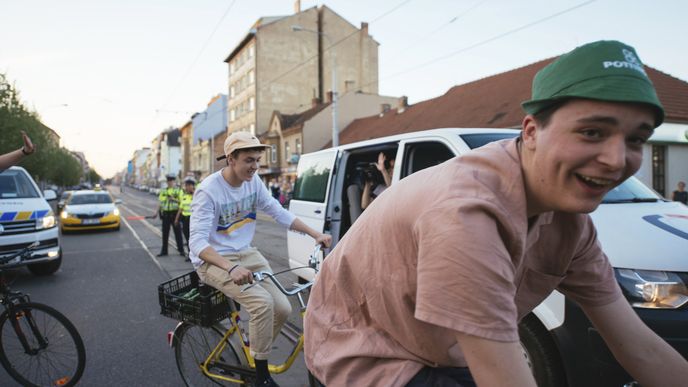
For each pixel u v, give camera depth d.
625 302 1.32
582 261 1.26
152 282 6.84
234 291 2.66
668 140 13.39
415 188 1.06
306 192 5.35
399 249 1.06
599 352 2.19
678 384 1.25
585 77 0.80
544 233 1.15
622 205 2.99
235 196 2.86
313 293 1.38
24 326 3.25
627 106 0.79
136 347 4.14
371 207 1.21
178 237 9.41
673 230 2.48
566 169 0.87
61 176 62.75
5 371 3.62
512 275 0.92
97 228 13.87
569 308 2.29
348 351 1.22
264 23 43.41
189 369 3.06
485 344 0.87
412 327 1.10
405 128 22.88
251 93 42.62
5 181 7.03
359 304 1.23
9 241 6.34
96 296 6.01
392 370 1.16
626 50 0.82
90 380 3.46
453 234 0.89
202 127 65.25
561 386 2.42
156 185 106.00
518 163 0.98
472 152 1.05
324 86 41.69
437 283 0.90
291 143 35.62
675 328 2.12
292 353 2.83
